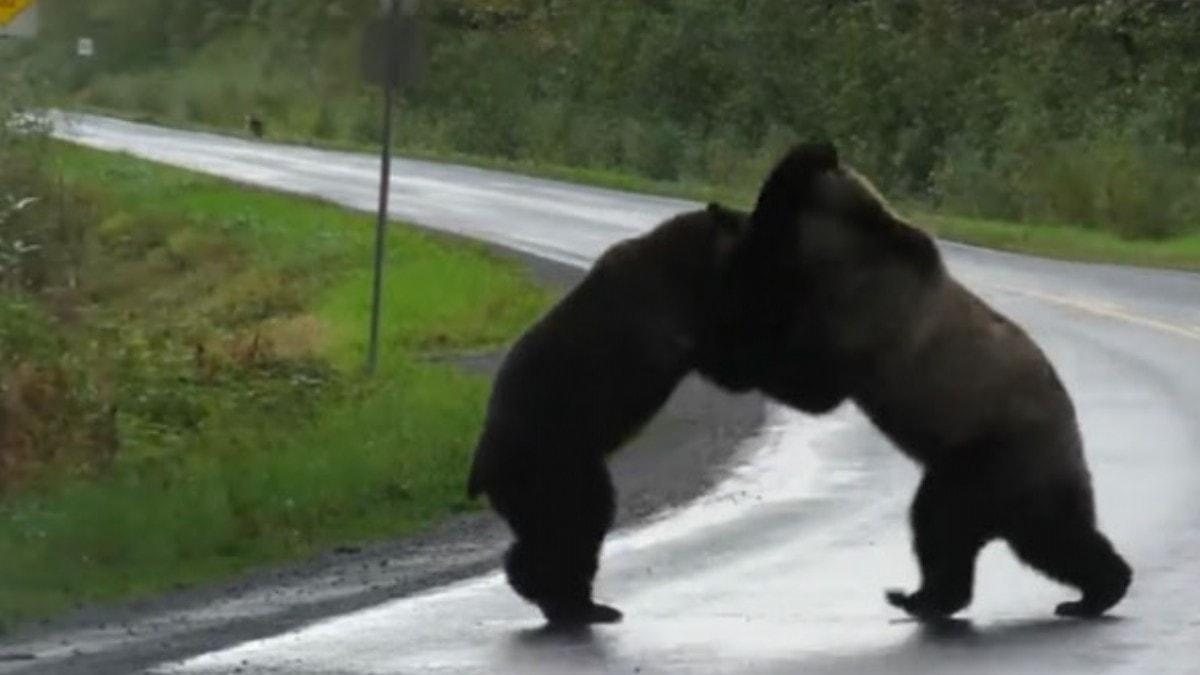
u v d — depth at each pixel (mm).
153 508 27375
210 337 45531
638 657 19656
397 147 123500
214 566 24984
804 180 20625
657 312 20516
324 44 131500
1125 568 21094
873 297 20656
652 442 34094
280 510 27797
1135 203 82938
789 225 20562
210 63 134125
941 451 20734
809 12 117625
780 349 20703
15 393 31359
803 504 28656
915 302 20703
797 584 23266
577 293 20672
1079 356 44812
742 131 114188
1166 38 102875
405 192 90688
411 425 34531
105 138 114375
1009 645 20094
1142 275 63281
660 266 20625
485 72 128500
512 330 49469
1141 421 36031
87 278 56906
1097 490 29297
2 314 33562
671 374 20672
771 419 36250
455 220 77750
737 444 33844
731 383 20938
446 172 103438
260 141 120938
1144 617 21266
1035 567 20969
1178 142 91625
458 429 34000
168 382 38781
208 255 68938
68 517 26812
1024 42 106000
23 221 48406
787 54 115750
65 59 100438
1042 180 86750
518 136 122375
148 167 93875
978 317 20844
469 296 55156
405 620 21438
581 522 20375
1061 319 51500
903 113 104812
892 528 26734
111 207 76500
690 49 120125
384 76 41125
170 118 131125
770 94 113625
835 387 20875
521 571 20625
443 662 19484
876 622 21172
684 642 20281
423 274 60406
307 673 19062
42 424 31359
